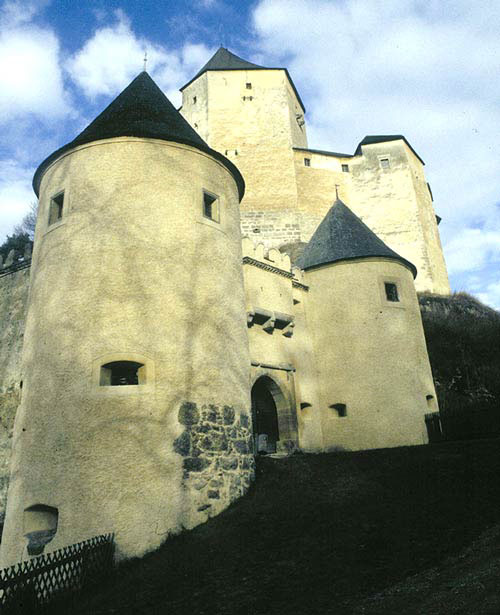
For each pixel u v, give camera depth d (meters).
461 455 11.41
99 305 10.23
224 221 12.40
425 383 17.33
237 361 11.55
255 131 37.88
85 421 9.45
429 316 29.95
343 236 19.41
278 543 8.19
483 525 7.88
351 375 17.23
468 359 26.70
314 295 18.80
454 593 5.83
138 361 9.96
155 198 11.28
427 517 8.45
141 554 8.70
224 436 10.56
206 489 9.82
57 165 12.03
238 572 7.41
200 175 12.16
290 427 15.93
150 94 13.49
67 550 7.79
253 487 10.91
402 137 40.97
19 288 16.80
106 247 10.66
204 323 10.99
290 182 36.75
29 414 10.06
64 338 10.16
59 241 11.08
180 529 9.20
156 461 9.43
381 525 8.37
